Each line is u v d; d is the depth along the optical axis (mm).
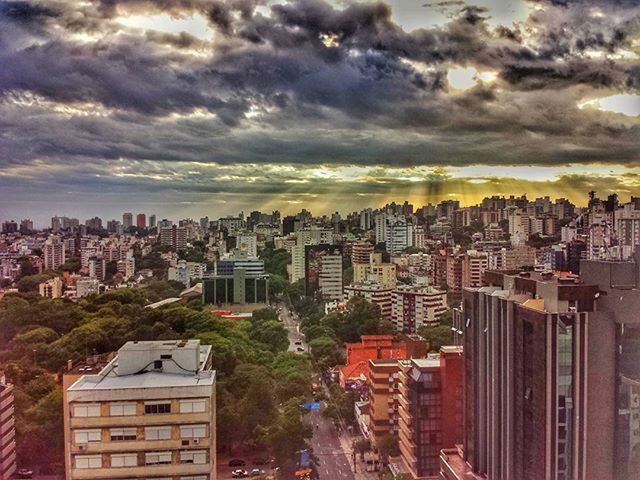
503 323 61094
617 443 54594
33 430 77188
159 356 61781
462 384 71875
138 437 56406
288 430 82688
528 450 57031
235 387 91625
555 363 53719
